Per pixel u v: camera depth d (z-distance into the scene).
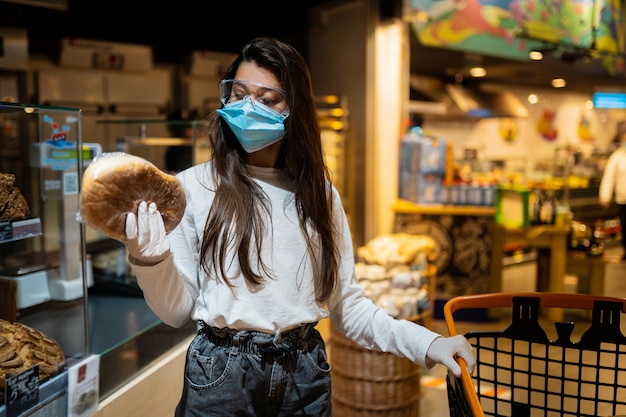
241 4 5.47
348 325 1.48
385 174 4.97
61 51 4.18
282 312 1.28
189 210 1.32
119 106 4.59
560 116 9.73
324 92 5.28
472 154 7.96
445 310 1.50
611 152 9.48
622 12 6.46
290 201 1.34
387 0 4.75
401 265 3.00
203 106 5.28
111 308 2.23
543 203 5.08
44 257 1.75
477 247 4.80
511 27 5.46
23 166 1.70
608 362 3.12
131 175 1.10
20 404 1.46
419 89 7.38
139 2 4.83
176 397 2.17
